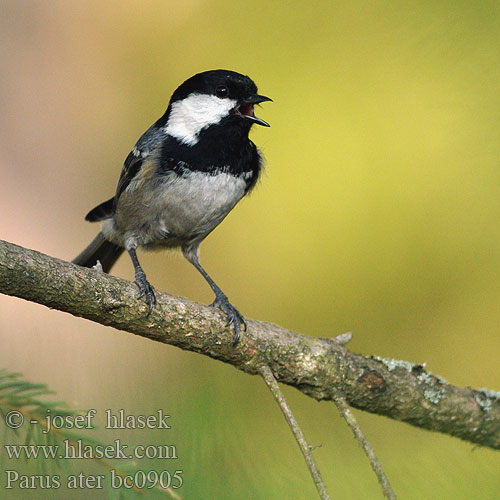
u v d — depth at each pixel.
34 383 4.23
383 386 6.33
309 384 6.20
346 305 8.05
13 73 11.59
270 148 8.27
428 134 7.59
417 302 7.89
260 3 7.73
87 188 11.38
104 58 11.26
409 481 5.46
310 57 7.53
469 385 7.75
